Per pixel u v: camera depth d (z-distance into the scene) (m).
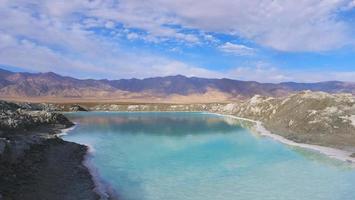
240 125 86.25
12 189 25.67
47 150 42.47
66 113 132.75
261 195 28.91
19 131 50.50
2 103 76.31
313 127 62.66
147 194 28.91
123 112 146.00
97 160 41.19
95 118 107.06
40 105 135.00
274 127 75.50
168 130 74.19
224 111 140.25
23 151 35.81
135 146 51.91
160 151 47.91
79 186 29.83
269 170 37.28
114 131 70.94
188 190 30.17
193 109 160.00
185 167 38.50
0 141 32.22
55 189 28.31
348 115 62.62
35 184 28.23
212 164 40.00
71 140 56.94
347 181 32.91
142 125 85.00
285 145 53.31
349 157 43.16
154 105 163.75
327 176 34.75
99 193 28.33
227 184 31.97
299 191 30.02
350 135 56.09
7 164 29.31
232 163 40.66
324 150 47.84
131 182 32.22
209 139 60.41
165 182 32.41
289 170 37.28
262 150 49.22
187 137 62.84
